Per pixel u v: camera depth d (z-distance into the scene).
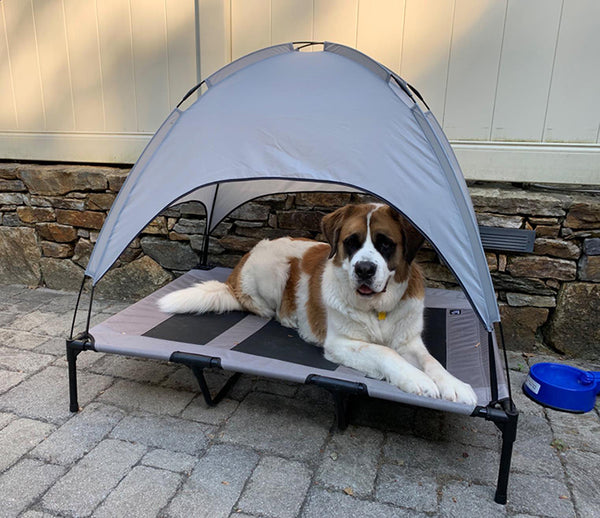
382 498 2.13
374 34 3.66
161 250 4.29
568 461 2.39
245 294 3.39
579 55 3.35
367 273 2.37
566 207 3.26
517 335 3.57
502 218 3.40
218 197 3.71
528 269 3.41
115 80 4.30
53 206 4.43
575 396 2.77
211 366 2.52
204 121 2.58
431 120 2.62
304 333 3.06
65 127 4.55
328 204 3.81
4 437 2.49
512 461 2.39
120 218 2.60
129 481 2.20
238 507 2.06
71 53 4.33
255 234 4.04
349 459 2.38
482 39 3.47
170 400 2.86
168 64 4.13
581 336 3.43
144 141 4.37
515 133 3.59
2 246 4.70
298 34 3.81
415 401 2.18
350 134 2.33
